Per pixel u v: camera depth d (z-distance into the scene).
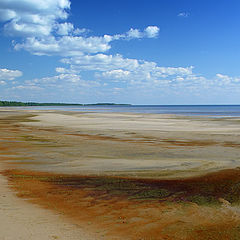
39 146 23.55
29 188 11.56
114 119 58.16
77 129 37.47
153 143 25.44
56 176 13.76
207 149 22.17
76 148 22.59
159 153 20.44
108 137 29.55
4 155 19.47
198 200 10.27
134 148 22.62
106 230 7.50
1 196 10.21
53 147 23.08
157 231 7.55
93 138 28.77
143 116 71.50
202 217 8.64
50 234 6.96
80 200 10.12
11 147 22.92
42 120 54.62
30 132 34.09
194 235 7.34
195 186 12.11
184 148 22.67
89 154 20.00
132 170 15.06
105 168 15.55
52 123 47.41
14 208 8.91
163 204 9.79
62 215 8.53
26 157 18.83
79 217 8.43
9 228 7.18
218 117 66.81
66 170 15.06
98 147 23.16
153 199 10.34
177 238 7.13
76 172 14.62
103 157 18.91
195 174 14.20
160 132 33.84
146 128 38.72
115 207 9.44
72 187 11.85
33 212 8.65
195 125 43.50
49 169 15.31
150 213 8.90
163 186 12.09
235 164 16.53
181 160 17.78
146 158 18.52
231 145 24.20
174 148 22.70
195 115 79.56
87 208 9.28
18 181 12.66
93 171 14.84
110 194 10.91
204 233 7.46
